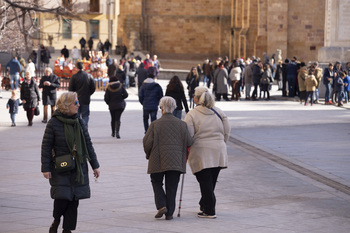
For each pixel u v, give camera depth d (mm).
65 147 21125
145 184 32656
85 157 21406
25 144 46562
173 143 25281
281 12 148750
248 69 88375
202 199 26094
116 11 199125
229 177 34719
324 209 27375
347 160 40312
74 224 21578
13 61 90938
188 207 27812
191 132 25688
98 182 33031
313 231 23641
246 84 88750
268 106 79250
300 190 31359
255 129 56344
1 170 36062
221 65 87250
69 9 39094
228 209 27312
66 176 21125
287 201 28906
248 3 159125
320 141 49000
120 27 185500
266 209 27312
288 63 90500
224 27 184875
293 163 39344
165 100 25844
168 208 25266
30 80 56969
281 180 33906
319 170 36938
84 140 21469
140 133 53844
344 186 32438
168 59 185875
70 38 193500
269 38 149500
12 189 30953
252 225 24453
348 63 82812
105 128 57094
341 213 26672
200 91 26328
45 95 59375
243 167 37844
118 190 31094
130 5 180750
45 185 31984
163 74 133250
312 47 150875
